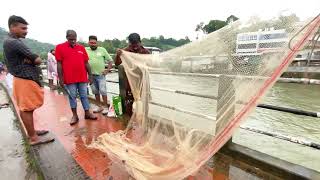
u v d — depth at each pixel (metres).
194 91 3.04
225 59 2.29
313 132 7.91
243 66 2.10
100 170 3.10
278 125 8.52
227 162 3.28
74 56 4.88
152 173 2.54
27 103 3.78
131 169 2.82
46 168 3.11
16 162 3.87
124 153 3.19
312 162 5.88
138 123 3.87
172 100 3.25
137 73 3.96
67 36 4.80
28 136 4.19
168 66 3.35
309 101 10.71
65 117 5.67
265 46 1.99
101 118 5.46
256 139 7.19
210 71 2.47
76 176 2.92
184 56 3.04
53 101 7.77
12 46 3.55
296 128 8.27
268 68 1.93
